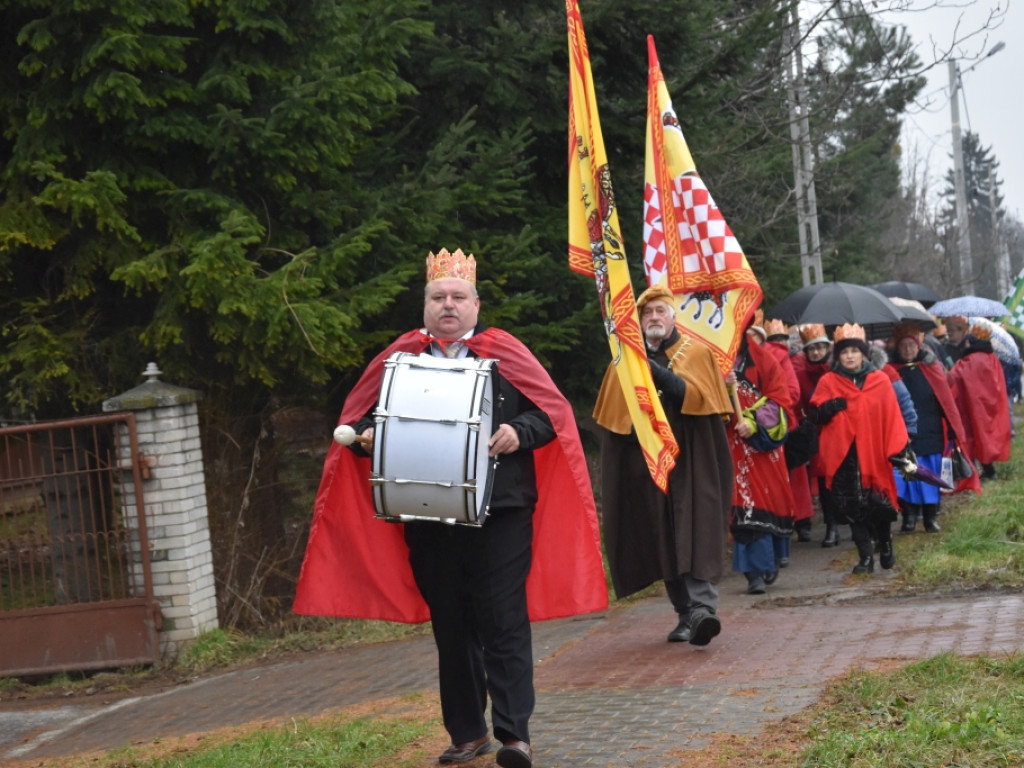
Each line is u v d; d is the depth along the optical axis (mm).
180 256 9086
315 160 9469
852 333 9430
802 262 19328
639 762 4859
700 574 6910
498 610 4828
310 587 5270
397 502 4652
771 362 9227
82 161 9188
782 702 5500
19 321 9367
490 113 11625
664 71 12555
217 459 10375
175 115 9016
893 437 9320
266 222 9719
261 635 10008
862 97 22781
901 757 4457
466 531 4910
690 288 8664
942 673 5555
